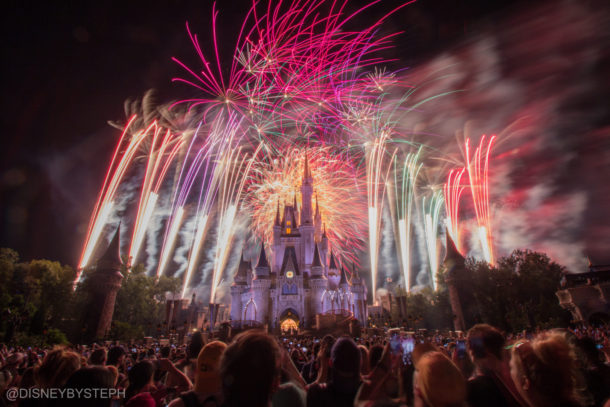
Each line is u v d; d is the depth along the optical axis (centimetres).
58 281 7744
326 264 11119
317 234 11475
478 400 505
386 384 530
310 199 11588
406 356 627
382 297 12888
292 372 681
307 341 3516
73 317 7400
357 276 11450
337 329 7269
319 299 9875
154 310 9806
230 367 387
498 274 7362
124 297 9012
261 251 10688
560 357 468
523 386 486
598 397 667
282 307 9906
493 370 537
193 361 798
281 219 12044
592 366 705
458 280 7775
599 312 5791
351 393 502
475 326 593
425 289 12131
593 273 6619
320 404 498
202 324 10338
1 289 6538
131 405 552
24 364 1263
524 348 504
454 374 418
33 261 7825
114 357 942
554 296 6981
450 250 8238
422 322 10081
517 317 6475
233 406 370
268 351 395
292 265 10588
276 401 505
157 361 932
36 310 6894
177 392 680
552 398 452
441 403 403
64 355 621
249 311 9956
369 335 7131
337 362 514
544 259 7631
